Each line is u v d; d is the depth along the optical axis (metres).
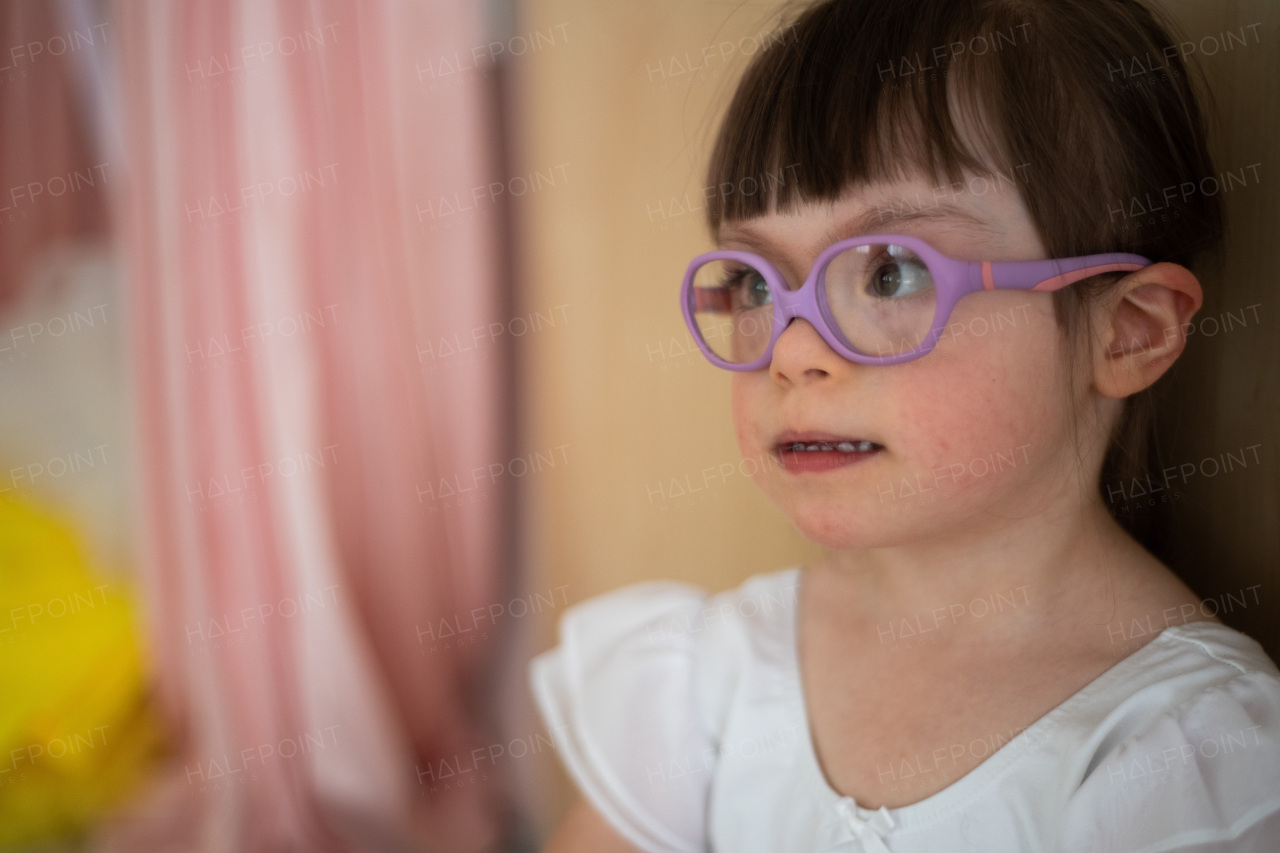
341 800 1.33
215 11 1.33
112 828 1.27
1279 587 0.59
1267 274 0.58
